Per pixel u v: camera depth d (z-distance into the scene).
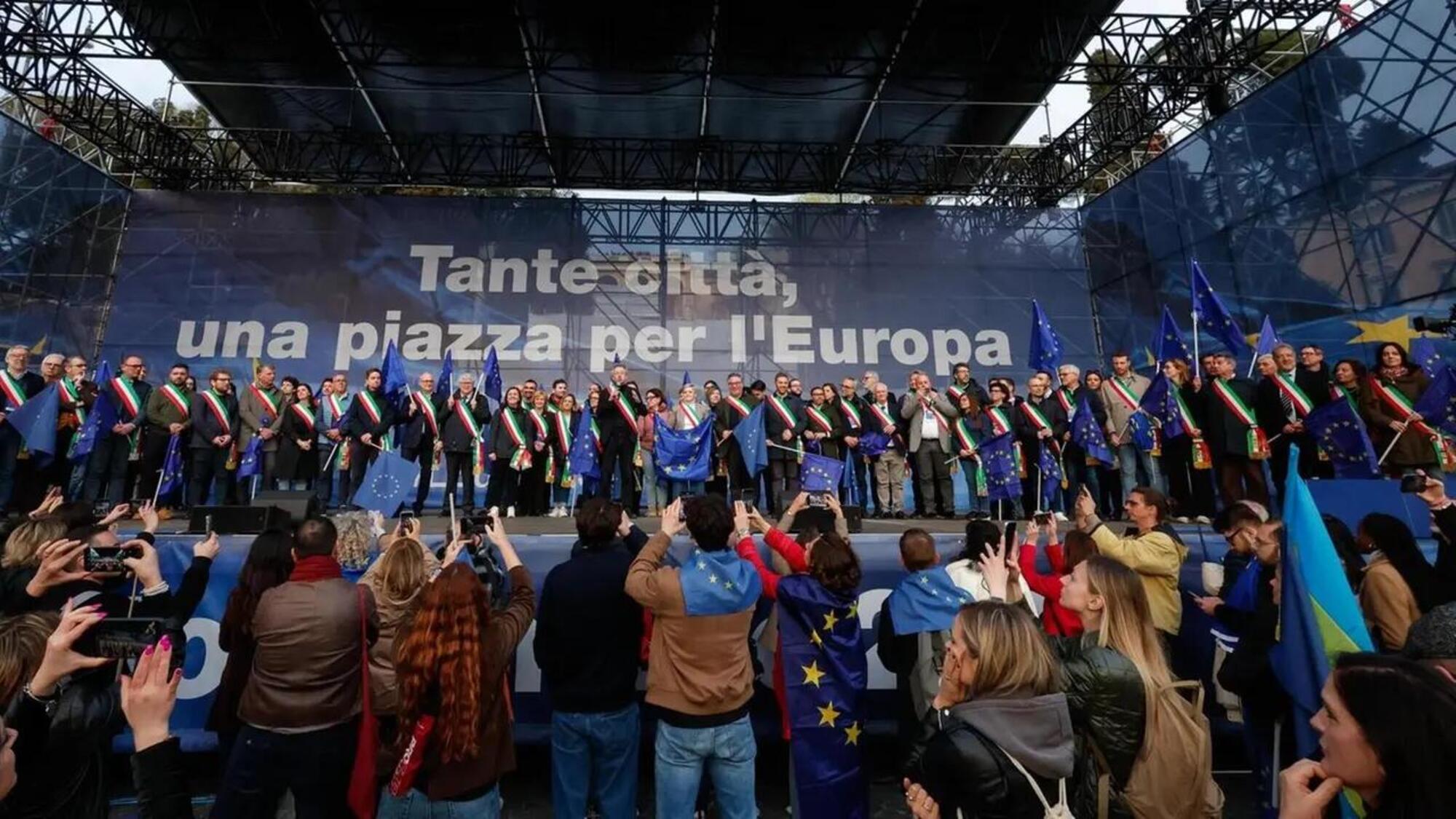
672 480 7.48
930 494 8.38
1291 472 2.07
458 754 1.93
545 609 2.63
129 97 11.51
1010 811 1.48
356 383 12.02
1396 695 1.13
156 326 11.81
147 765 1.49
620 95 12.20
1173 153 11.82
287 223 12.51
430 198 12.94
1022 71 11.51
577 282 12.87
